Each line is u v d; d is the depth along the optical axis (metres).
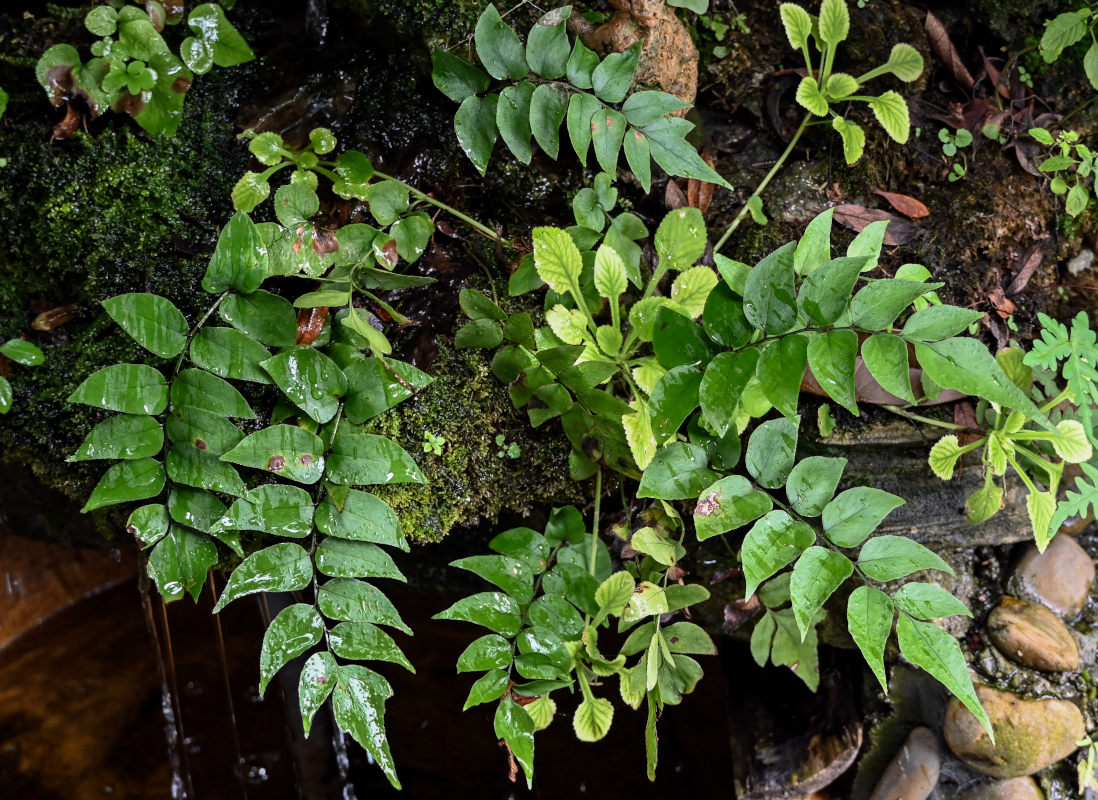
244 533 1.79
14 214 1.73
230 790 2.78
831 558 1.46
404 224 1.65
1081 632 2.11
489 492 1.82
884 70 1.81
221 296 1.55
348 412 1.57
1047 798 2.07
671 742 2.57
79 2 1.74
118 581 2.99
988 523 2.03
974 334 1.96
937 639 1.39
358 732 1.50
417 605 2.49
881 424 1.89
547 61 1.61
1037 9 2.05
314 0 1.76
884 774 2.13
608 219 1.74
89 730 2.73
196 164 1.76
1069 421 1.70
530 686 1.63
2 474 1.98
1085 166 1.90
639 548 1.66
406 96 1.80
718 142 1.98
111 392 1.46
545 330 1.68
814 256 1.55
